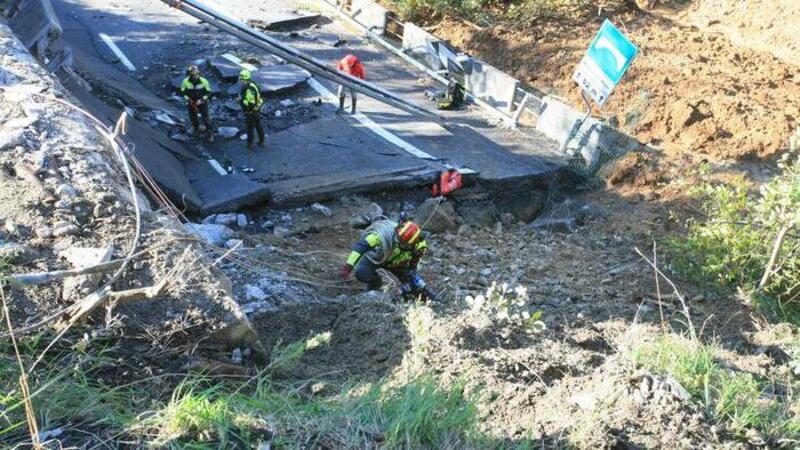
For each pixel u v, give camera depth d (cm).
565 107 1412
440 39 1753
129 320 548
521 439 496
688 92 1473
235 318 574
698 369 609
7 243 589
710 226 970
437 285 951
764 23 1730
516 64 1722
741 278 945
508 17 1881
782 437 535
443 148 1366
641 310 895
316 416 488
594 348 707
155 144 1191
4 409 433
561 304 905
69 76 1193
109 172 725
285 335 692
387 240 827
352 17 1958
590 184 1312
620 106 1498
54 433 429
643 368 592
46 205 642
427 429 482
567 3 1902
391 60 1773
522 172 1289
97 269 508
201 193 1130
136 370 520
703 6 1895
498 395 554
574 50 1712
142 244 623
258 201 1131
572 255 1102
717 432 520
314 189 1176
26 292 541
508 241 1154
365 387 546
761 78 1541
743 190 986
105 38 1717
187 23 1847
